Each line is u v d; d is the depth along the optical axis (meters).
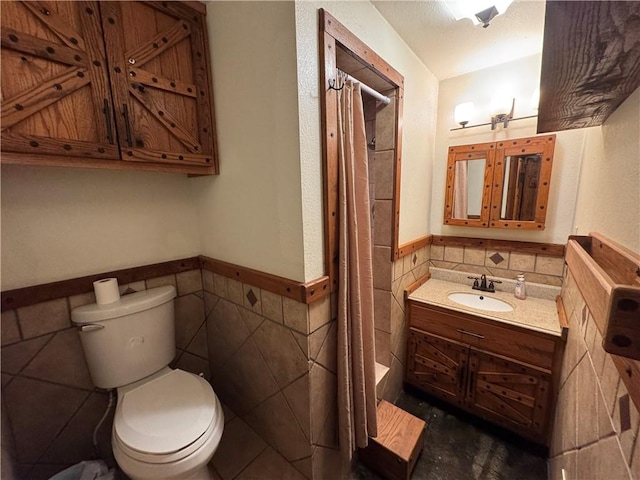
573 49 0.55
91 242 1.18
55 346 1.10
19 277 1.02
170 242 1.43
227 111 1.17
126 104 0.98
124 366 1.16
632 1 0.41
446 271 2.04
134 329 1.17
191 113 1.17
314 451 1.14
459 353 1.59
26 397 1.04
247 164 1.13
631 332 0.40
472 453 1.43
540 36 1.44
